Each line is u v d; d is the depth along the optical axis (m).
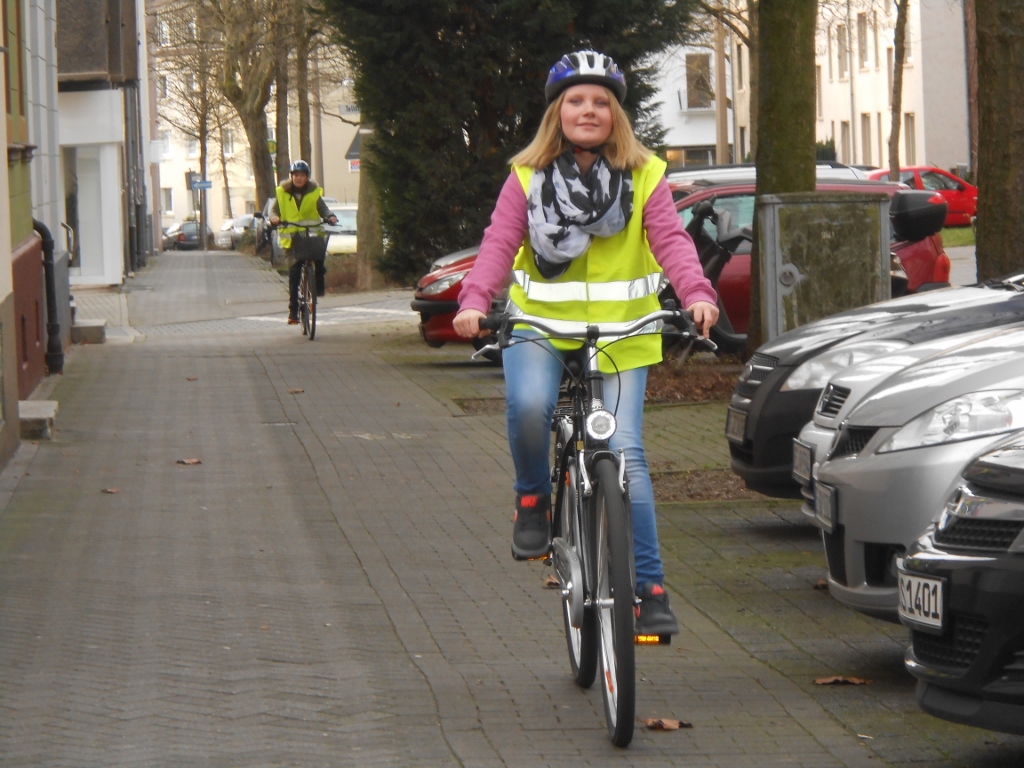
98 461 14.63
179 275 54.69
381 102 25.61
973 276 40.16
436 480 13.87
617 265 6.88
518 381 6.96
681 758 6.63
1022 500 5.73
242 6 63.84
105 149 45.34
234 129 111.12
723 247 19.86
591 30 25.22
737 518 12.05
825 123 96.62
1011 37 13.26
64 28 44.41
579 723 7.14
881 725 7.09
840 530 7.83
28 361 18.89
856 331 11.17
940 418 7.39
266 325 33.00
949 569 5.87
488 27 24.78
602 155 6.84
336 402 18.88
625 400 6.92
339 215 66.56
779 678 7.91
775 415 10.89
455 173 25.55
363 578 10.23
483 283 6.76
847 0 71.06
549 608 9.44
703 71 98.19
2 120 14.58
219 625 8.95
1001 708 5.71
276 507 12.62
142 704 7.41
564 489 7.46
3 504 12.59
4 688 7.67
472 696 7.57
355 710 7.34
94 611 9.24
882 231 16.56
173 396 19.31
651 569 6.87
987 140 13.50
